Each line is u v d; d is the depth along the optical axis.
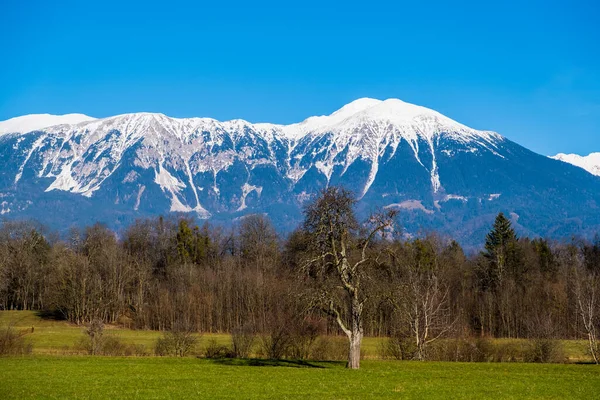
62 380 48.56
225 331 109.00
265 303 100.75
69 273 121.06
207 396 42.16
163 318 112.12
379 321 91.62
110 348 74.38
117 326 117.56
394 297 58.84
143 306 121.94
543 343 71.31
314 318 73.56
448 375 53.06
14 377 50.16
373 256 57.16
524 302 107.06
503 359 72.00
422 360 68.25
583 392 44.88
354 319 57.41
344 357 70.94
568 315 100.88
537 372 56.22
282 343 70.50
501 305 107.31
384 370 56.16
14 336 72.62
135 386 46.06
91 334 74.00
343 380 49.41
